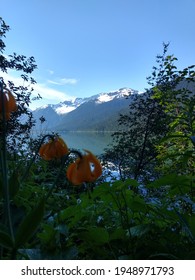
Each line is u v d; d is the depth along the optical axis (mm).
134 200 1699
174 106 4246
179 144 3789
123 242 1534
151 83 6793
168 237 1449
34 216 1135
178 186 1711
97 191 1703
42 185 2752
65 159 1565
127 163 7113
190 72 4316
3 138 1332
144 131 7215
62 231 1463
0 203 1723
